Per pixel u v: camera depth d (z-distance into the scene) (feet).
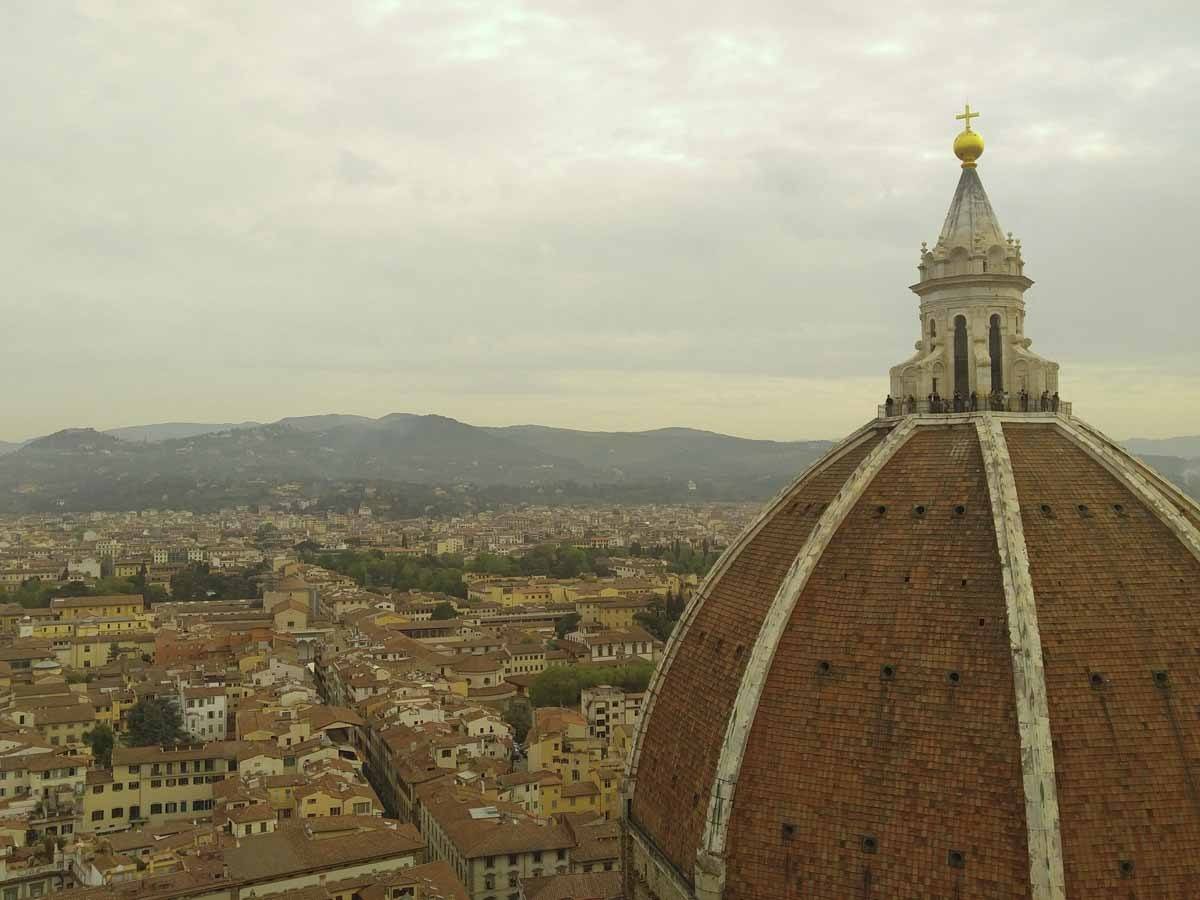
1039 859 182.29
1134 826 187.01
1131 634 203.10
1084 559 211.82
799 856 203.92
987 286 255.09
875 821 198.90
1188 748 193.16
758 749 215.10
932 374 255.50
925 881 191.62
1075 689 196.34
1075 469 230.68
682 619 268.62
